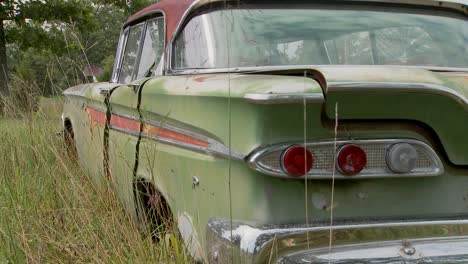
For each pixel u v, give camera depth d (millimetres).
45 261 3133
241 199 2191
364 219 2209
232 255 2148
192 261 2590
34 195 3746
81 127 4555
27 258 3043
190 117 2541
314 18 3145
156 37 3604
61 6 22781
